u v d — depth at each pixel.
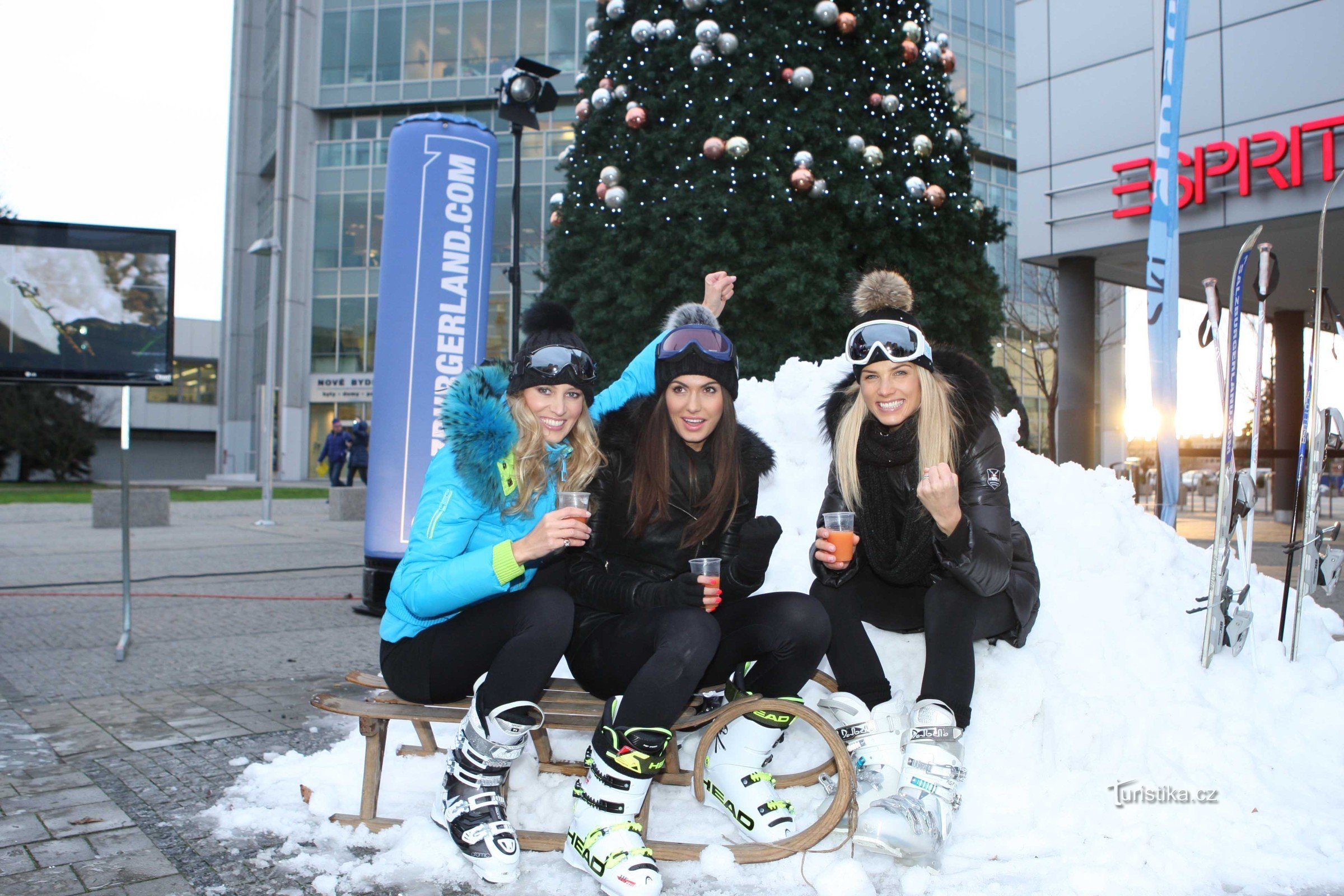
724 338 2.62
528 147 31.88
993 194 33.09
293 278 35.50
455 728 3.62
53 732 3.70
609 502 2.66
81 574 8.86
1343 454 3.86
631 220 10.05
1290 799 2.76
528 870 2.41
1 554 10.55
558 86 32.00
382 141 34.94
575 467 2.62
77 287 4.93
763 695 2.55
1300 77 10.23
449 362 6.00
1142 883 2.26
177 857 2.51
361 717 2.54
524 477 2.51
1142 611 3.62
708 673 2.62
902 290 2.97
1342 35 9.92
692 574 2.39
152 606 7.00
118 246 4.99
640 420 2.71
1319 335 3.66
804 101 9.78
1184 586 4.02
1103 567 3.71
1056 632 3.30
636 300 10.02
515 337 7.00
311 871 2.43
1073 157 12.16
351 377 35.50
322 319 35.66
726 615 2.59
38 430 39.34
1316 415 3.65
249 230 44.59
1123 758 2.84
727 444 2.64
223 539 12.48
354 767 3.17
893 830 2.28
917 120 10.17
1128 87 11.62
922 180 9.93
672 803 2.84
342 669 4.87
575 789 2.41
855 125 9.88
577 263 10.87
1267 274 3.58
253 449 44.34
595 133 10.73
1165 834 2.52
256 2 44.41
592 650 2.55
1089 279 12.48
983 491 2.62
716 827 2.66
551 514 2.28
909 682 2.99
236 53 45.00
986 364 10.82
